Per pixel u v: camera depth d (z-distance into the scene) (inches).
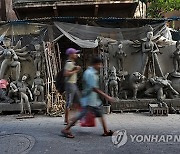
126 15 520.4
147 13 625.9
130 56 380.8
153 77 369.4
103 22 411.5
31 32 396.5
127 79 370.6
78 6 482.9
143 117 318.3
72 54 239.0
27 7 473.1
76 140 213.3
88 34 394.3
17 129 258.4
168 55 381.7
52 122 291.9
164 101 354.0
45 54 362.9
